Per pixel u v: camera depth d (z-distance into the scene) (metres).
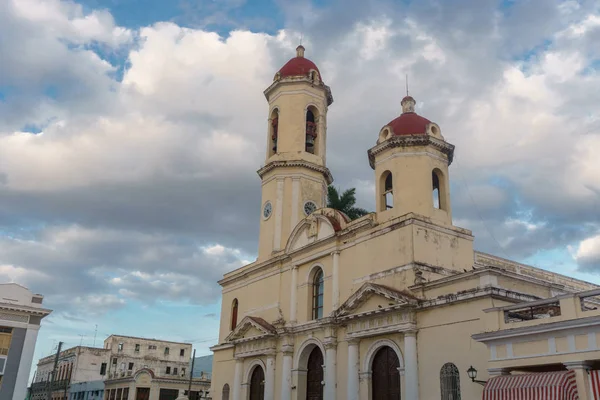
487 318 17.92
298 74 38.34
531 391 15.32
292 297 31.30
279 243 34.50
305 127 37.09
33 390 84.69
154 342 77.06
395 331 23.81
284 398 29.50
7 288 40.44
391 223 26.08
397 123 28.53
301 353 29.69
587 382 14.79
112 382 63.56
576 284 37.41
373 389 25.03
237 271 37.59
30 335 40.09
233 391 33.94
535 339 16.19
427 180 26.97
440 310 22.44
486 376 19.92
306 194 35.66
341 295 27.95
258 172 37.47
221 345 36.78
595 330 14.81
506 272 21.62
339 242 29.03
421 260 24.59
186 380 62.84
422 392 22.23
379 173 28.47
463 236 26.58
